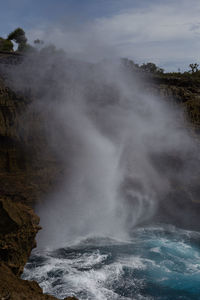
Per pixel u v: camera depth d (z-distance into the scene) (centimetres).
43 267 1509
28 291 756
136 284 1366
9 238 1073
